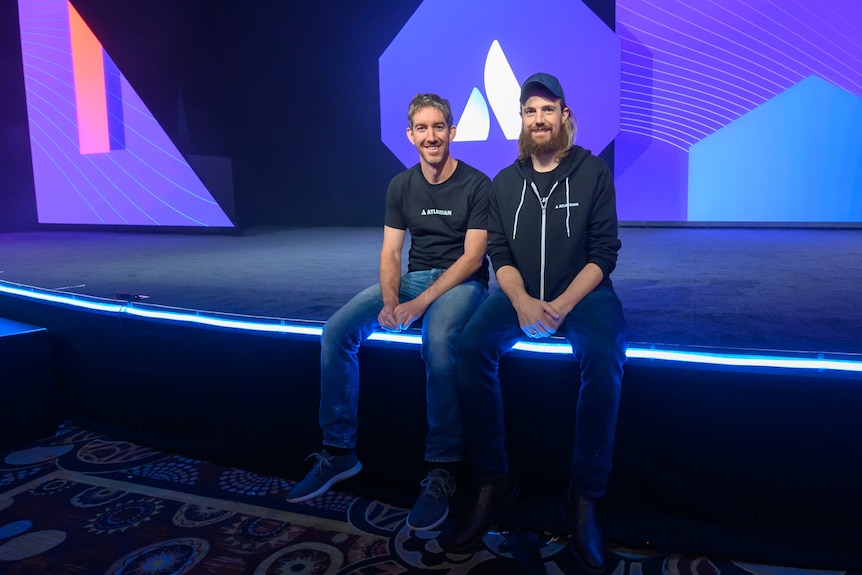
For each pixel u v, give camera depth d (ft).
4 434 6.36
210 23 19.84
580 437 4.11
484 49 16.46
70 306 7.01
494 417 4.32
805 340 4.81
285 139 20.11
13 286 8.14
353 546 4.48
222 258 11.48
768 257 10.17
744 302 6.41
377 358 5.08
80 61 18.08
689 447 4.35
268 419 5.70
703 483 4.37
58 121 18.79
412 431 5.08
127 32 18.02
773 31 14.47
